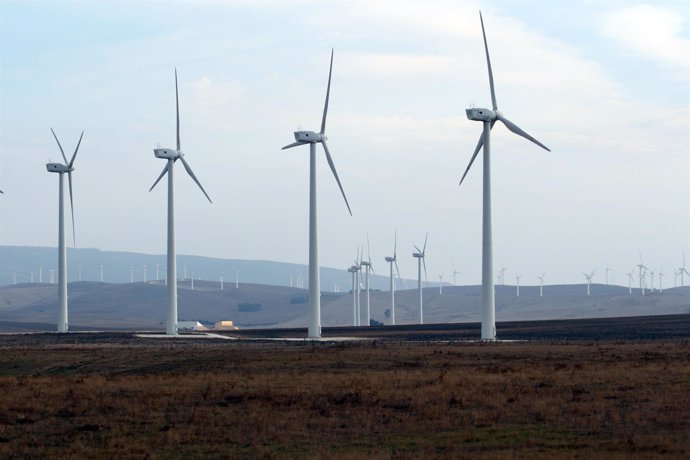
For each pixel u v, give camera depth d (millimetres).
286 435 73812
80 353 162625
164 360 142875
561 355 134500
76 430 78625
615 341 183500
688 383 93188
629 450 64312
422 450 67062
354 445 69750
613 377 99688
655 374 101000
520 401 85625
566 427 73312
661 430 70875
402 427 75750
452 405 84812
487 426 74938
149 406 88375
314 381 103250
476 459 62656
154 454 68688
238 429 76688
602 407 81125
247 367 125000
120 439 74312
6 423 82312
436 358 133625
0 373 139875
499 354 139500
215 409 85938
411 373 110750
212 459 66812
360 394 90875
